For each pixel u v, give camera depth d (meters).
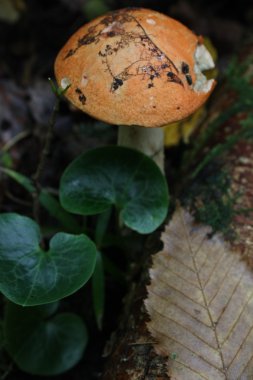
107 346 0.39
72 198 0.40
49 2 0.62
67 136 0.53
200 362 0.35
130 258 0.44
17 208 0.50
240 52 0.52
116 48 0.37
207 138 0.47
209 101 0.53
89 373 0.43
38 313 0.40
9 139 0.54
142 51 0.36
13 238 0.38
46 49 0.61
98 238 0.42
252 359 0.35
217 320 0.36
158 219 0.40
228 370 0.35
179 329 0.36
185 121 0.50
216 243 0.39
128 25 0.37
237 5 0.65
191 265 0.38
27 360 0.40
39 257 0.38
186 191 0.42
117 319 0.43
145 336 0.36
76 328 0.41
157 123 0.36
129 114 0.36
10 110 0.55
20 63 0.60
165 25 0.38
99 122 0.53
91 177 0.41
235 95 0.48
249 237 0.39
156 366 0.35
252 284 0.37
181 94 0.37
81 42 0.38
